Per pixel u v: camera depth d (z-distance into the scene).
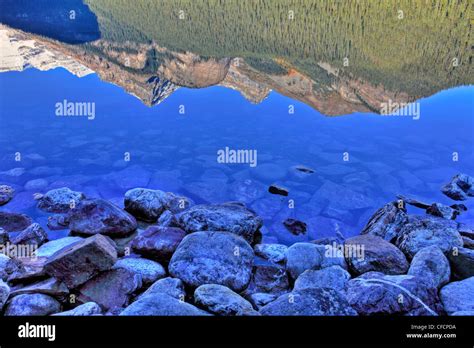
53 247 4.07
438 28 25.06
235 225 4.39
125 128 7.86
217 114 8.80
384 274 3.67
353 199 5.41
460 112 9.06
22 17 33.06
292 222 4.91
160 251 4.03
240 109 9.25
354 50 24.36
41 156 6.53
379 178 5.91
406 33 24.97
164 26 32.94
